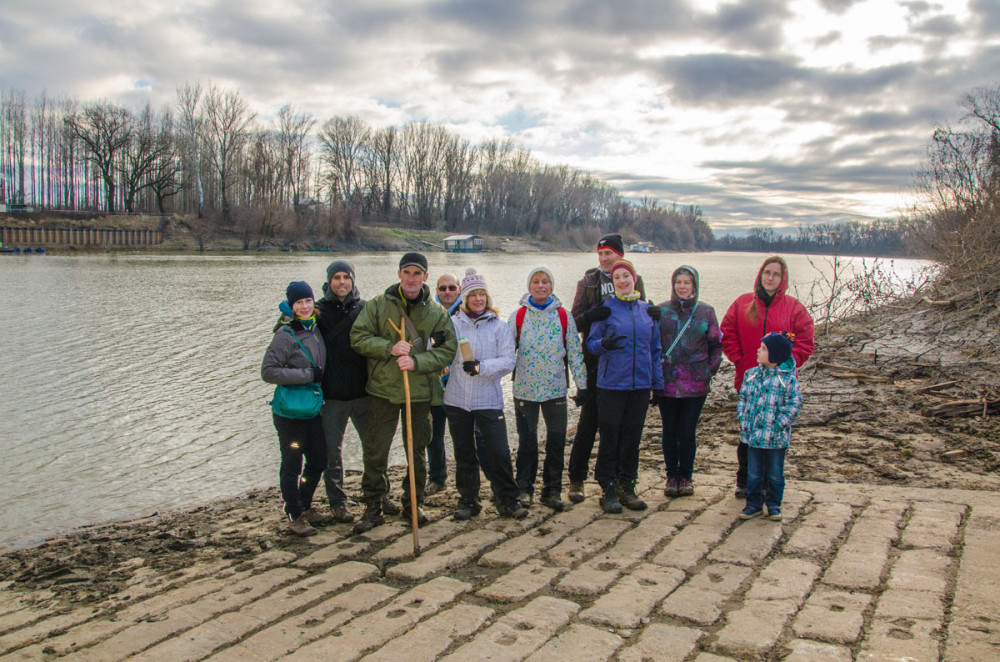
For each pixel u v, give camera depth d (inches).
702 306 220.4
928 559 157.9
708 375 217.6
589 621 137.3
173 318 805.9
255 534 212.7
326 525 214.8
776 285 211.2
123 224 2883.9
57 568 195.9
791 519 191.8
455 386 210.1
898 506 194.9
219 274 1546.5
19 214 2839.6
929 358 367.2
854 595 143.7
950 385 319.3
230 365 544.7
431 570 169.2
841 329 491.8
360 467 310.8
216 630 141.5
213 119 3122.5
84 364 542.6
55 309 869.8
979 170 583.5
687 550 172.4
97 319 788.0
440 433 247.3
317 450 207.6
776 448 191.6
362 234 3489.2
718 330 220.4
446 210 4584.2
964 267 484.7
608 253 221.9
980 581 144.6
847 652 121.4
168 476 305.0
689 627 134.0
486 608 145.4
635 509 209.2
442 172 4574.3
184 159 3193.9
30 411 406.0
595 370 225.6
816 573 155.3
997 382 317.1
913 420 286.0
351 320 214.2
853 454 253.0
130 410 410.3
